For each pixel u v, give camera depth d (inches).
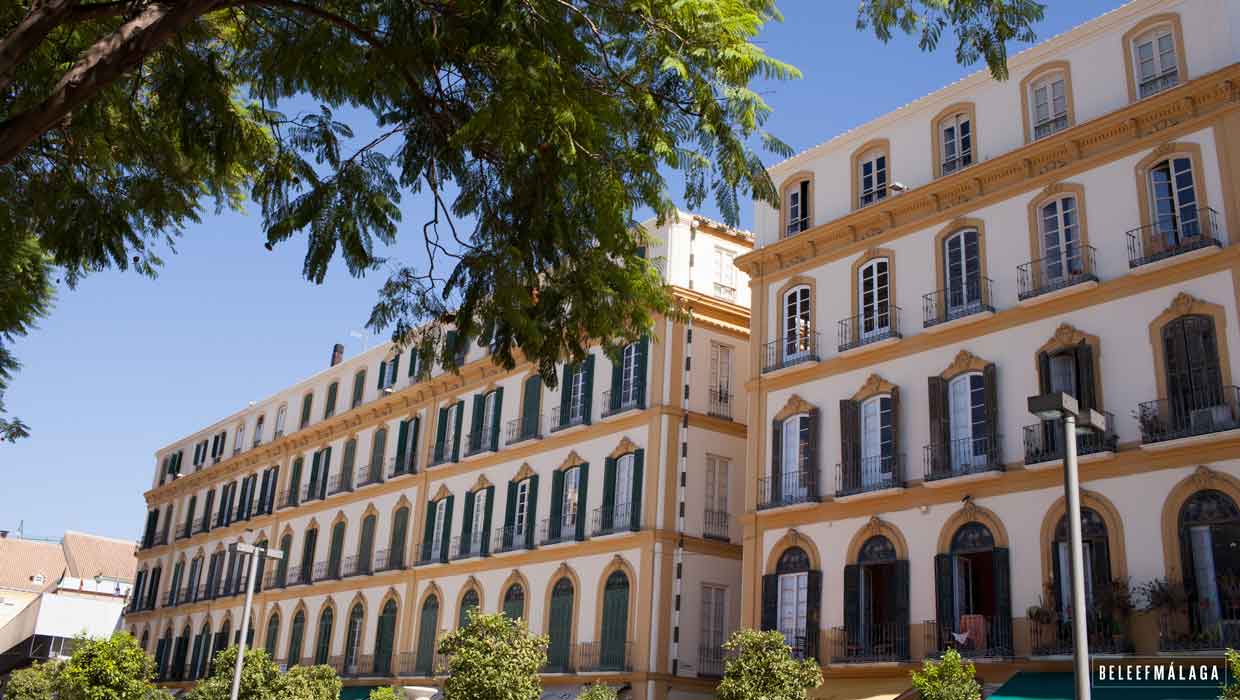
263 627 1931.6
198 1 372.5
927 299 1001.5
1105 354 861.2
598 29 444.5
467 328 473.1
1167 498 797.9
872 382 1026.7
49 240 483.5
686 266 1331.2
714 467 1272.1
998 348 936.3
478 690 970.1
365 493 1785.2
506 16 388.8
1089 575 837.2
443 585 1521.9
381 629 1611.7
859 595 987.3
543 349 478.0
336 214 463.5
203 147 469.4
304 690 1304.1
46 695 1476.4
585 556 1289.4
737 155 432.8
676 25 423.5
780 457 1095.6
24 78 457.1
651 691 1148.5
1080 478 854.5
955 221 996.6
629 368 1325.0
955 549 925.2
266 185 488.1
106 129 499.5
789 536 1063.0
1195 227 832.9
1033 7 456.4
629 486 1274.6
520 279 456.1
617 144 450.6
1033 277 920.3
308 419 2055.9
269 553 1151.0
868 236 1076.5
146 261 585.9
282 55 462.0
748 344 1353.3
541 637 1032.8
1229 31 840.3
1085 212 900.6
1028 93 971.9
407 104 465.7
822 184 1147.9
